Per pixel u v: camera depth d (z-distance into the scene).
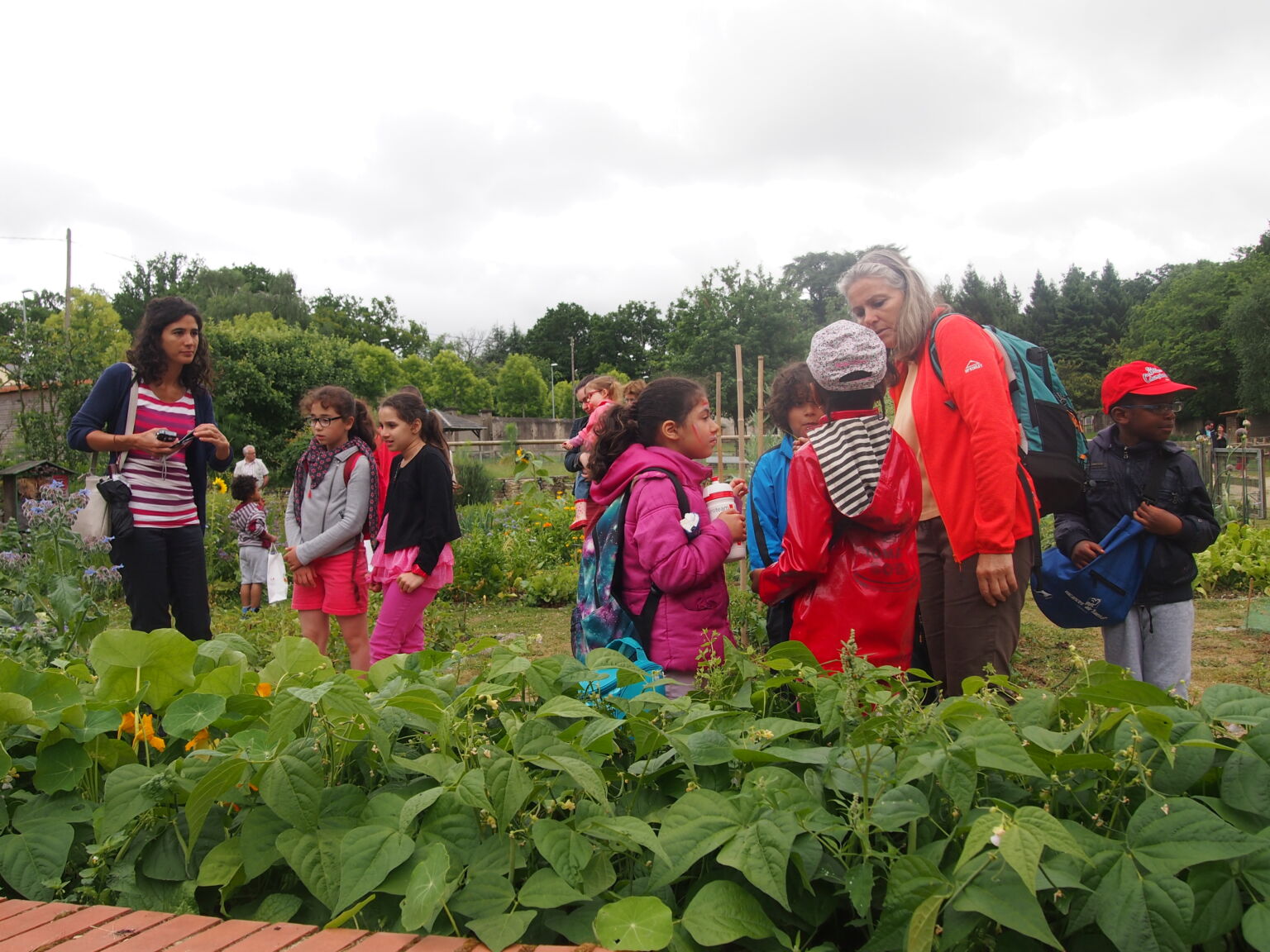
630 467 2.76
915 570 2.59
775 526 3.45
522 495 14.21
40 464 10.32
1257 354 48.41
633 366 106.06
